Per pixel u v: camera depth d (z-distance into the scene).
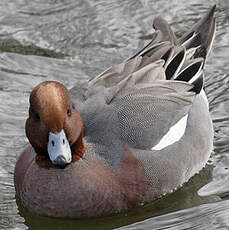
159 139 13.20
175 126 13.46
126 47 16.95
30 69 16.52
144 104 13.18
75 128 12.23
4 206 13.20
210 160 14.26
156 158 13.08
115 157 12.76
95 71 16.38
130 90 13.22
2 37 17.31
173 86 13.58
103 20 17.69
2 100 15.73
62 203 12.58
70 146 12.29
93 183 12.51
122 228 12.71
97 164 12.59
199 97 14.33
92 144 12.73
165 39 14.74
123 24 17.58
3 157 14.36
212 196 13.41
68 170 12.48
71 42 17.16
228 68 16.34
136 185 12.82
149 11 17.91
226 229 12.52
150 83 13.41
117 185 12.67
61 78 16.25
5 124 15.15
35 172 12.62
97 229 12.77
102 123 12.89
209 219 12.82
